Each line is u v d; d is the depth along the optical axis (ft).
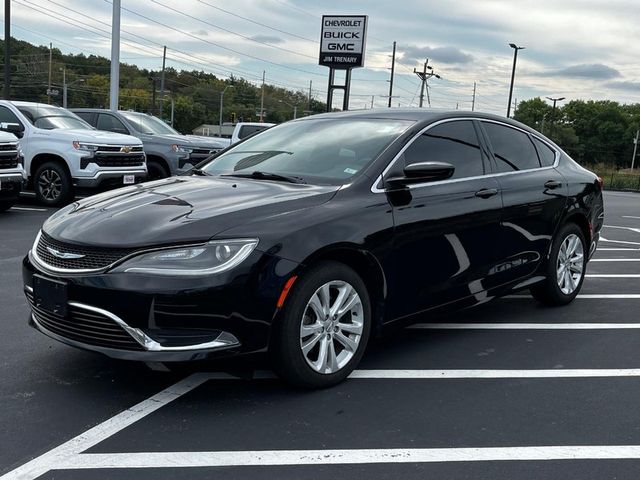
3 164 33.91
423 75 171.22
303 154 15.69
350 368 13.42
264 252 11.75
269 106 380.37
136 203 13.32
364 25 76.28
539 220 18.08
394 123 15.92
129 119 49.08
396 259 13.94
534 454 10.65
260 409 12.10
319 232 12.47
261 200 12.94
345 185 13.83
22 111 41.37
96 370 13.88
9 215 36.04
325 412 12.05
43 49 349.41
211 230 11.71
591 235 20.61
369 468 10.10
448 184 15.47
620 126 361.71
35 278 12.66
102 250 11.79
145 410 11.98
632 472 10.13
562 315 19.31
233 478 9.74
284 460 10.27
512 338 16.94
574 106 378.94
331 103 79.92
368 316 13.62
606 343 16.69
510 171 17.61
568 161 20.52
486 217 16.12
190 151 47.73
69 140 39.60
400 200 14.19
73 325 12.15
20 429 11.15
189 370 13.93
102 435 10.99
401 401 12.64
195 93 397.60
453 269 15.38
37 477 9.66
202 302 11.33
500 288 17.07
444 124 16.22
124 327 11.44
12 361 14.32
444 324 18.15
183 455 10.37
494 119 17.89
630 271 26.94
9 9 87.81
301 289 12.21
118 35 65.10
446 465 10.25
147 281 11.30
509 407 12.51
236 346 11.68
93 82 356.59
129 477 9.70
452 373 14.25
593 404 12.74
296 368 12.39
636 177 155.63
